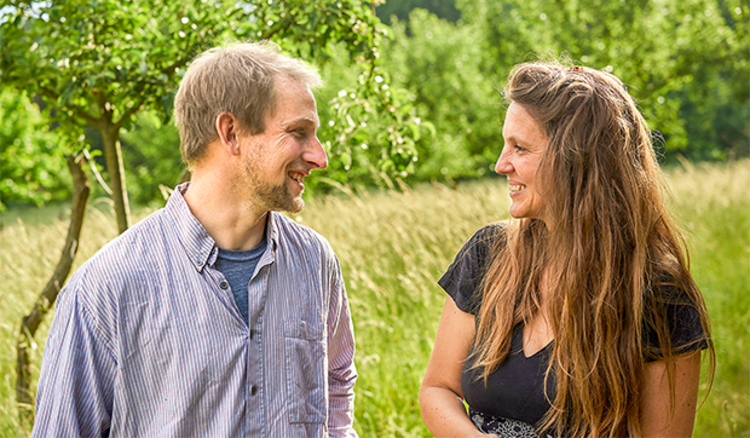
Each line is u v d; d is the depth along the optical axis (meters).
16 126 6.89
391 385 3.30
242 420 1.19
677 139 15.52
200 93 1.19
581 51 14.21
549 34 14.65
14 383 3.31
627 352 1.27
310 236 1.40
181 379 1.16
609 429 1.29
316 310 1.34
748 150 19.78
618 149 1.32
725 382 3.26
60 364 1.12
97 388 1.15
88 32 2.40
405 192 5.58
